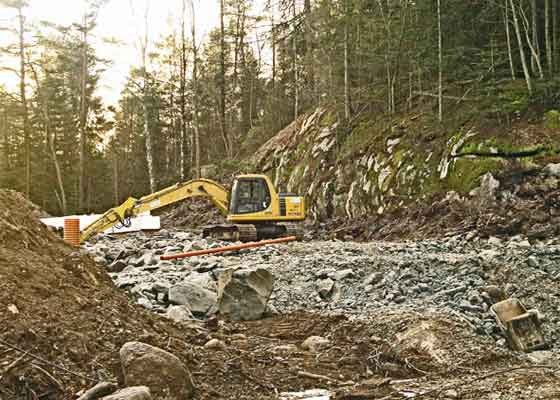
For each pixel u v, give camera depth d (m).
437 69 23.83
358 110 27.12
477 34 23.58
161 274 11.32
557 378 5.85
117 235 19.59
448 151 19.75
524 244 14.66
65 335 5.18
